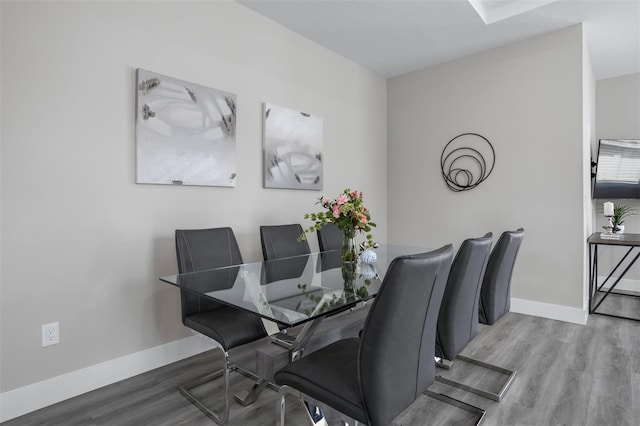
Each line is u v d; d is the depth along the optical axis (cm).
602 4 286
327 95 367
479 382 215
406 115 434
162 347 241
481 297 204
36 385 189
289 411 187
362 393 111
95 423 176
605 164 409
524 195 351
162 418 181
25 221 186
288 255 269
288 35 326
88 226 207
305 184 339
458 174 394
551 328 307
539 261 343
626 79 430
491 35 339
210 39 266
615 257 436
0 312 179
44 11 190
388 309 106
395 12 298
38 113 189
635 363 238
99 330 213
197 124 254
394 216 446
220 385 215
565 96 327
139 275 230
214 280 185
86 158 206
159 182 235
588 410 185
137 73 224
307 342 158
